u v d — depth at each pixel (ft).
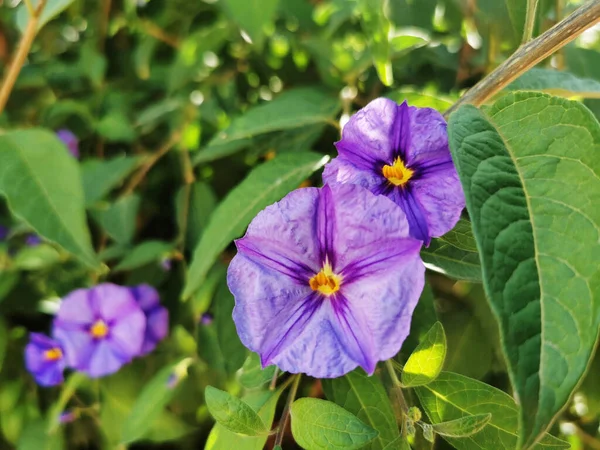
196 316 0.36
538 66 0.32
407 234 0.18
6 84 0.32
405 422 0.20
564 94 0.25
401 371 0.22
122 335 0.39
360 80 0.35
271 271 0.20
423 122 0.19
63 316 0.39
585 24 0.19
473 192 0.15
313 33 0.38
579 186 0.15
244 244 0.20
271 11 0.28
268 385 0.23
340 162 0.20
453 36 0.37
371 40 0.27
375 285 0.18
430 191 0.19
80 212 0.29
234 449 0.21
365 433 0.19
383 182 0.20
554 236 0.15
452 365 0.27
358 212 0.18
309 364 0.19
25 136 0.29
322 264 0.20
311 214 0.19
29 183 0.29
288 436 0.30
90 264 0.29
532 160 0.16
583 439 0.31
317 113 0.29
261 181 0.26
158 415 0.34
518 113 0.17
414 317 0.24
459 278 0.21
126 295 0.38
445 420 0.20
